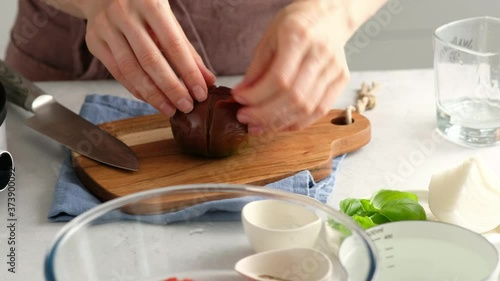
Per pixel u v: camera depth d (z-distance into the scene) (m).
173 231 0.70
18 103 1.13
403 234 0.73
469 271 0.70
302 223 0.66
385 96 1.23
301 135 1.05
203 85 0.95
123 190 0.92
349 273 0.60
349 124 1.08
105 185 0.93
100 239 0.66
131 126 1.10
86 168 0.97
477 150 1.05
